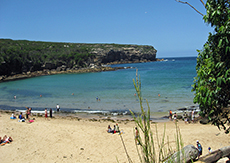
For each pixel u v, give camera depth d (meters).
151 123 20.42
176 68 97.69
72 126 18.70
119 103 30.22
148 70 93.00
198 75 5.04
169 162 2.98
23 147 13.80
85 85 51.56
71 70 103.25
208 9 4.77
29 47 126.75
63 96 37.47
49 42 159.88
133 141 14.98
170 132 16.83
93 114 25.16
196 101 5.14
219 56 4.70
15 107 30.16
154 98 32.22
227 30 4.29
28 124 18.86
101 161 12.10
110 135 16.38
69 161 12.10
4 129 17.00
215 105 4.80
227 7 4.58
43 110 27.95
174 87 41.84
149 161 2.58
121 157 12.57
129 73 83.62
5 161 11.95
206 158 5.25
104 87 46.59
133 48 182.38
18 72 90.56
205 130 16.98
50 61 105.50
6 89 50.56
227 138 14.78
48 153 13.08
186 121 20.28
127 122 21.23
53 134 16.36
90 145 14.45
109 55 162.38
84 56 116.25
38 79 74.06
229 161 5.22
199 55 5.34
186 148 5.37
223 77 4.59
